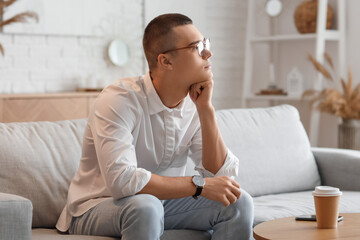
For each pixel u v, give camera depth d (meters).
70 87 5.07
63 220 2.12
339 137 4.40
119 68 5.32
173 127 2.11
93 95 4.73
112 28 5.25
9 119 4.31
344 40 4.79
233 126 2.97
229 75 5.79
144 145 2.07
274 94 5.12
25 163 2.22
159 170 2.21
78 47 5.09
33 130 2.35
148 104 2.04
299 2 5.25
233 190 1.95
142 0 5.40
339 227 1.87
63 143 2.37
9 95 4.30
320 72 4.63
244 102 5.37
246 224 2.01
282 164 3.02
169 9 5.50
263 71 5.59
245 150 2.94
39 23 4.85
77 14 5.05
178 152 2.20
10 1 4.55
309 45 5.18
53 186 2.25
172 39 1.99
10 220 1.67
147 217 1.76
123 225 1.81
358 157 3.00
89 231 1.99
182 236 2.11
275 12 5.25
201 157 2.21
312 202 2.67
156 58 2.02
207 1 5.67
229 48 5.79
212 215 2.08
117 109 1.94
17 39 4.79
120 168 1.86
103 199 2.00
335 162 3.09
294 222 1.98
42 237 1.95
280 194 2.98
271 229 1.87
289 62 5.39
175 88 2.04
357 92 4.33
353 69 4.77
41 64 4.92
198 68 2.02
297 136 3.17
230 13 5.78
